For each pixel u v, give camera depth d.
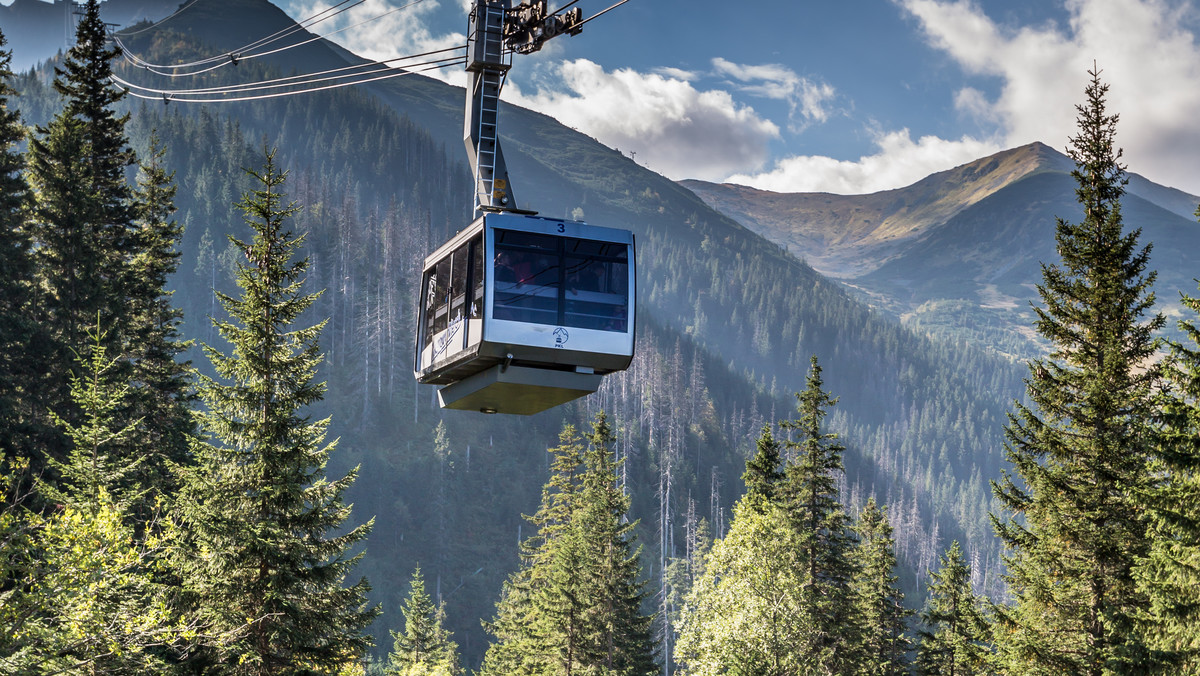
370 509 180.38
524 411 22.58
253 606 26.03
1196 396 22.39
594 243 20.30
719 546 43.91
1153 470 24.06
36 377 35.88
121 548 20.47
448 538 181.38
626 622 53.88
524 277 19.77
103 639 19.08
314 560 27.45
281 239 29.16
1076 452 27.16
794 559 44.16
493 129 24.34
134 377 41.75
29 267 40.12
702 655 42.00
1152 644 23.08
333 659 27.19
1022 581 27.83
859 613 48.50
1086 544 26.52
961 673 56.62
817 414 48.62
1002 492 28.47
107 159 47.69
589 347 19.80
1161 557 22.22
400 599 161.62
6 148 44.00
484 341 19.30
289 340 28.77
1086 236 28.09
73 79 47.44
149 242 46.62
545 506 63.97
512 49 24.69
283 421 27.48
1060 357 28.02
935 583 59.00
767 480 51.44
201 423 27.78
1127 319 27.33
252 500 27.27
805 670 41.84
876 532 57.94
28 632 18.02
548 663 53.16
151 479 33.91
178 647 24.80
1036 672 26.31
